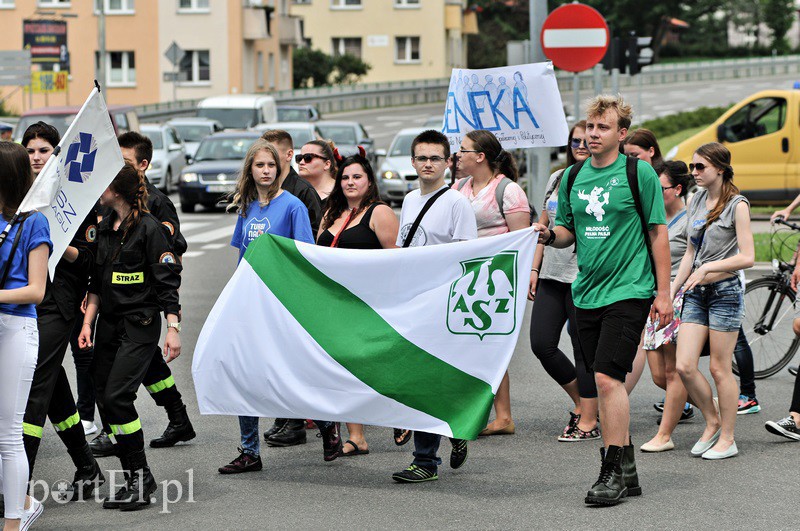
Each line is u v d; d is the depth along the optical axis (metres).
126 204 9.38
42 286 8.08
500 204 10.98
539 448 10.95
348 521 8.66
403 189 37.22
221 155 38.97
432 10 109.81
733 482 9.70
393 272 9.69
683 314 10.64
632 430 11.70
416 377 9.56
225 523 8.63
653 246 9.13
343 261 9.77
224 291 9.93
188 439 11.20
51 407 9.33
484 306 9.50
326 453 10.47
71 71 84.50
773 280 13.98
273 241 9.97
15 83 58.31
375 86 100.56
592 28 19.73
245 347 9.84
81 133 8.75
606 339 9.06
